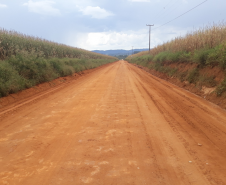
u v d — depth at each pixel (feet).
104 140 14.99
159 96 31.09
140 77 59.72
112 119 19.92
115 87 40.01
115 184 9.70
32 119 20.01
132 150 13.37
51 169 11.07
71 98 29.81
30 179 10.12
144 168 11.15
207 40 43.42
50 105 25.67
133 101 27.63
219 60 30.68
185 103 26.48
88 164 11.59
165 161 11.93
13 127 17.78
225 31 40.98
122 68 106.01
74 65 70.69
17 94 30.27
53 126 17.99
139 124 18.47
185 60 48.75
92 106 25.00
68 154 12.82
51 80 44.98
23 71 36.01
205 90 31.42
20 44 49.57
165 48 92.02
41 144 14.32
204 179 10.11
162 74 61.26
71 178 10.21
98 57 187.73
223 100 25.18
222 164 11.53
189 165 11.46
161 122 18.99
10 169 11.07
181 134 16.08
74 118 20.27
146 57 114.93
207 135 15.88
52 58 58.80
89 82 47.88
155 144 14.29
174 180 10.04
